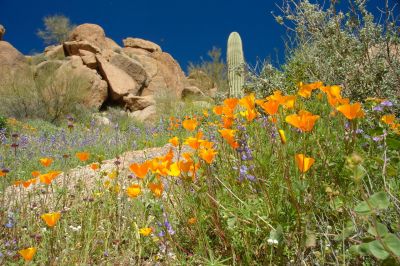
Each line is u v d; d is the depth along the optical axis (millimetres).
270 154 1960
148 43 29531
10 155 4785
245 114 2104
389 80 3691
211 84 19359
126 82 22328
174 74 27359
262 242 1710
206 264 1662
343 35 4004
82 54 23062
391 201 1519
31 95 14484
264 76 5059
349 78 3848
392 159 1763
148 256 2197
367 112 2609
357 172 1013
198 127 3984
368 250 1051
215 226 1805
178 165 1672
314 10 4445
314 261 1534
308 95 1912
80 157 2613
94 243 2172
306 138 1907
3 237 2377
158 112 12914
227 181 2059
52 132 9383
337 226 1647
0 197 2973
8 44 22188
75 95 15086
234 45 8117
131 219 2338
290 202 1616
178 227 2115
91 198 2615
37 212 2695
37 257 2107
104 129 8648
